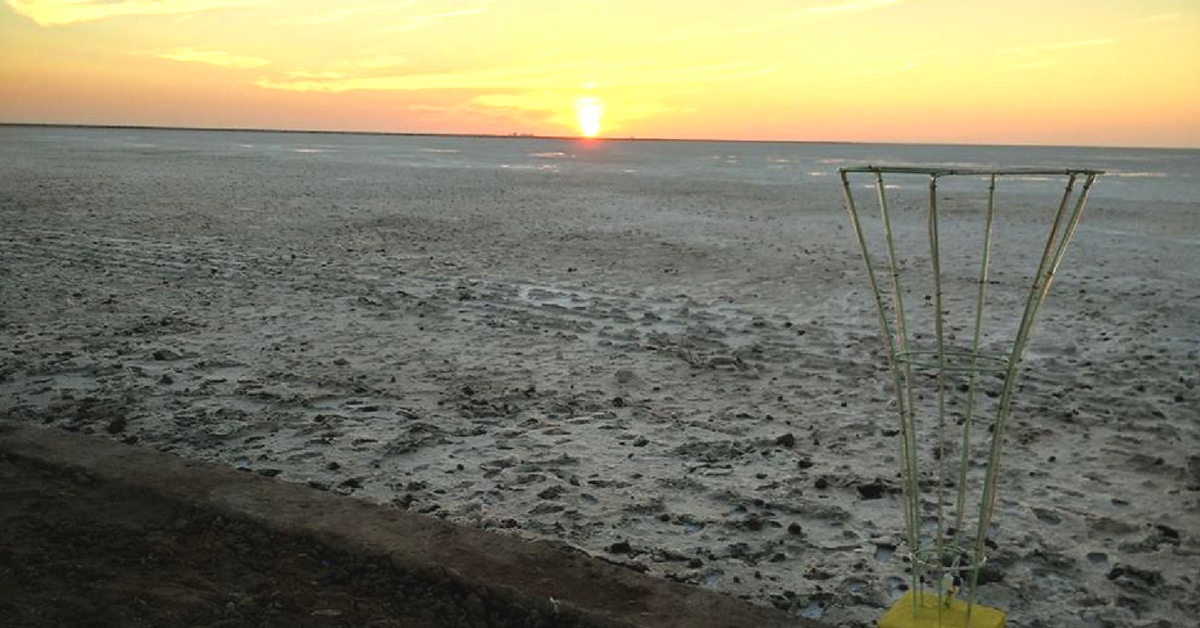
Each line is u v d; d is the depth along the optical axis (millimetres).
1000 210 22562
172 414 5645
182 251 12914
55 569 3213
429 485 4625
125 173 31531
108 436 5180
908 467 2701
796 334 8469
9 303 8977
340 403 6023
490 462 4965
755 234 16781
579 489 4605
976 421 5844
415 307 9312
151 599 3035
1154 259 13867
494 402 6113
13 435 4480
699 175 41656
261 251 13227
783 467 4988
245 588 3186
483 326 8516
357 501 3852
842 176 2502
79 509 3736
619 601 3145
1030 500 4559
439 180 33156
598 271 12133
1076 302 10234
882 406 6156
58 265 11328
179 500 3809
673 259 13320
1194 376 7082
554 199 24781
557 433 5488
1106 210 22875
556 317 9047
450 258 13047
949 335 8539
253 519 3648
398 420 5652
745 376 6895
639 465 4977
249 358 7121
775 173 45000
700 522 4230
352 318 8727
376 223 17469
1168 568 3854
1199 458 5109
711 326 8781
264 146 86938
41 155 45219
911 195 27938
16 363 6719
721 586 3623
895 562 3859
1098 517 4348
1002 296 10531
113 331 7906
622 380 6719
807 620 3066
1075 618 3451
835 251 14430
